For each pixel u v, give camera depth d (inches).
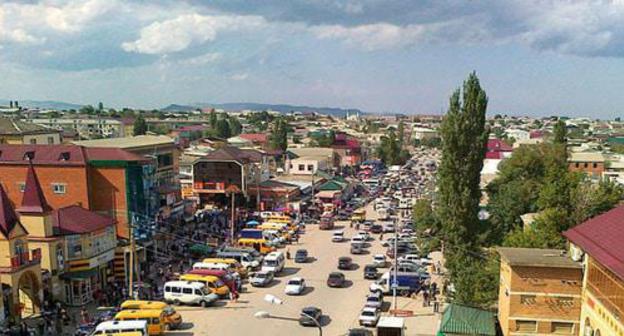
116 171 2637.8
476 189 2237.9
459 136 2201.0
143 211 2733.8
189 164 4756.4
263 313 1179.9
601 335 1162.6
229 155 4111.7
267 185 4293.8
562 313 1434.5
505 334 1507.1
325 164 5748.0
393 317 1770.4
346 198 4906.5
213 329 1883.6
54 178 2628.0
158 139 3474.4
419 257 2763.3
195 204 3821.4
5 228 1827.0
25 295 1946.4
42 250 2038.6
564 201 1927.9
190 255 2787.9
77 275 2114.9
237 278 2362.2
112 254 2363.4
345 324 1936.5
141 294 2191.2
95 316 1946.4
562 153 2827.3
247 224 3486.7
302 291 2332.7
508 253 1558.8
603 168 4525.1
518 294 1451.8
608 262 1039.0
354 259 2906.0
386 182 6117.1
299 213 4084.6
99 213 2534.5
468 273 1935.3
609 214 1270.9
